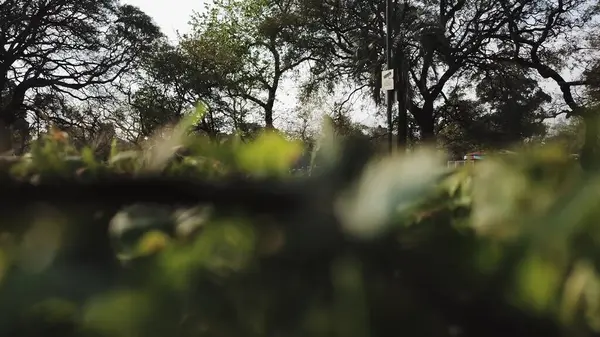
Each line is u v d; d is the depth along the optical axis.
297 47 34.97
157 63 33.62
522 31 32.44
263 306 0.92
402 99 27.75
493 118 33.06
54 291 0.97
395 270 0.90
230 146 1.29
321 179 0.99
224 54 35.78
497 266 0.90
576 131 1.10
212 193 0.99
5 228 1.04
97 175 1.10
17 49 31.81
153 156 1.37
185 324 0.92
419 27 30.25
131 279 0.95
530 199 0.95
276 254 0.93
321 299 0.90
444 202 0.96
